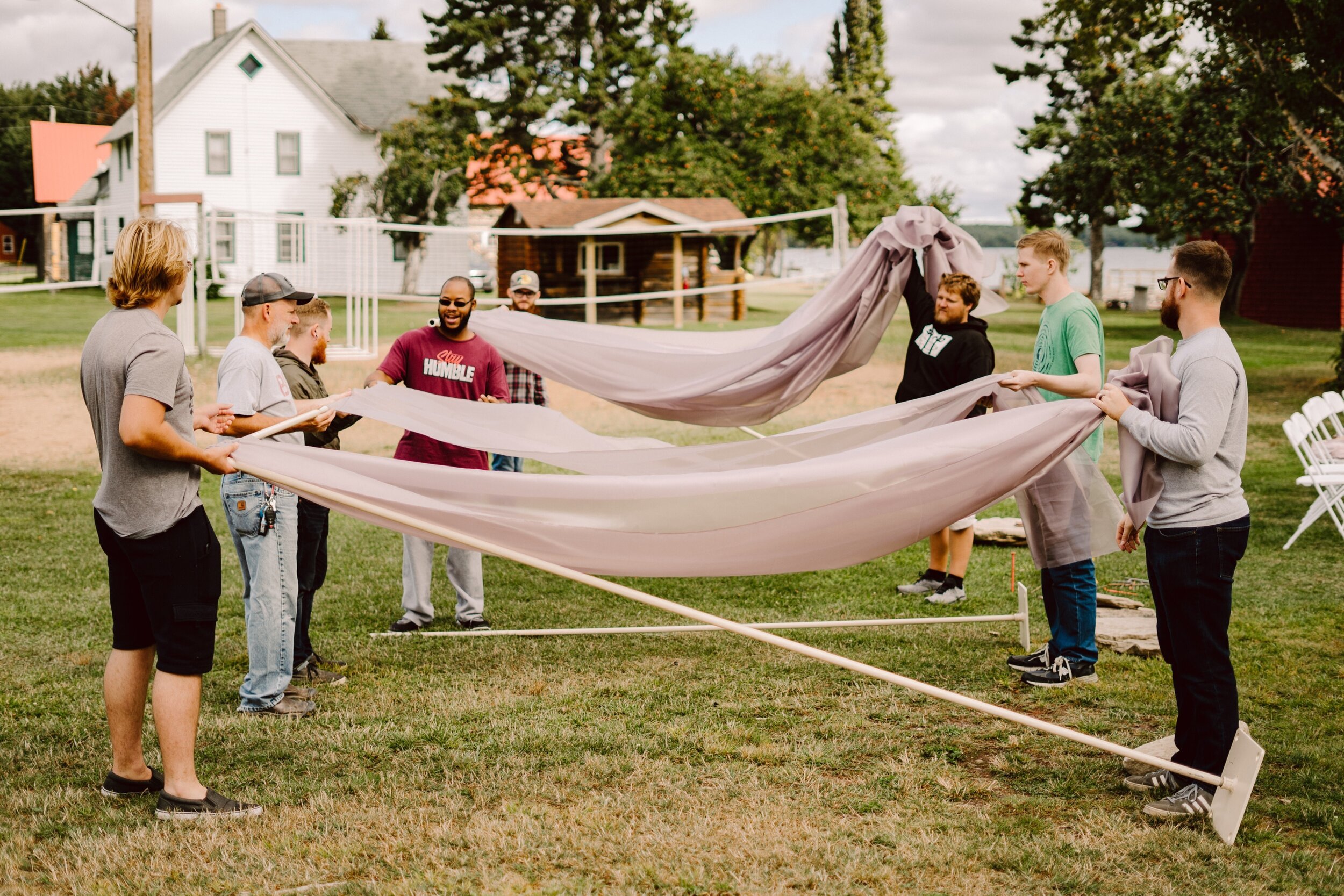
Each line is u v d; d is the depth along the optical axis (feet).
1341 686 17.21
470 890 10.84
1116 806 13.10
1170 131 87.15
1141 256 329.52
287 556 15.84
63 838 11.97
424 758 14.33
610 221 96.63
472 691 16.98
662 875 11.21
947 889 11.07
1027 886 11.13
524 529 14.14
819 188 122.01
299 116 133.69
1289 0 42.91
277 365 15.80
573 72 128.36
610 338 21.15
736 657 18.95
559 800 13.12
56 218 156.25
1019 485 14.39
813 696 16.89
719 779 13.73
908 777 13.83
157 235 12.03
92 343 12.03
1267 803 13.12
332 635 20.06
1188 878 11.26
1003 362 63.98
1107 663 18.49
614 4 127.34
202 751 14.42
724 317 103.76
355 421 18.48
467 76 128.06
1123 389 13.87
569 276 97.96
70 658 18.26
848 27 212.02
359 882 11.00
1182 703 13.15
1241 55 52.16
